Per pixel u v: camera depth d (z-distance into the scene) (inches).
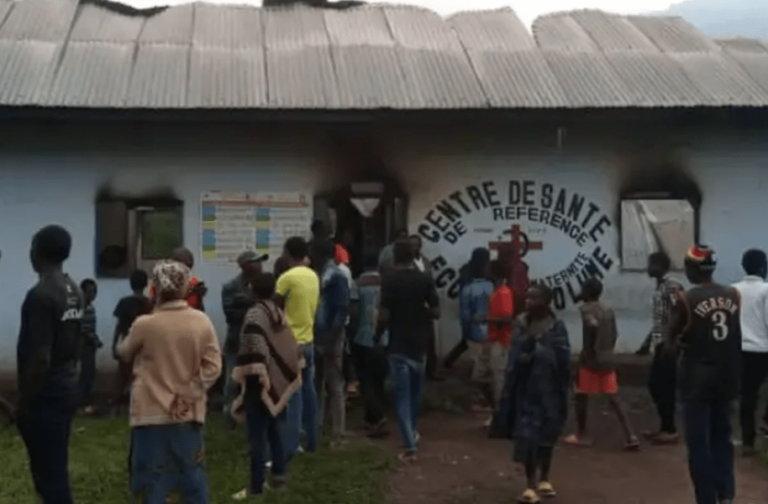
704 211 426.0
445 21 483.2
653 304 346.6
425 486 292.5
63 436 218.7
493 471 308.8
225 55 418.9
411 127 416.8
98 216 405.1
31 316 211.8
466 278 390.0
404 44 440.5
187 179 406.3
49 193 401.1
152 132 405.1
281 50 428.5
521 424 272.2
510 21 481.1
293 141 410.6
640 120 408.8
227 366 341.4
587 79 410.3
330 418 363.3
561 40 458.6
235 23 460.8
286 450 278.1
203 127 406.6
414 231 418.6
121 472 294.5
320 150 411.8
